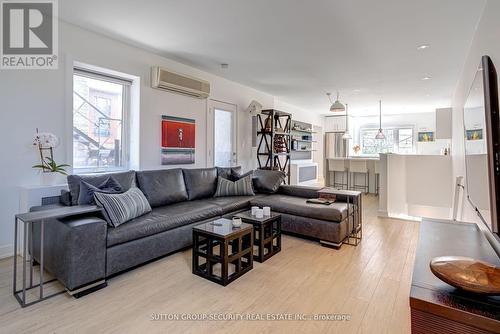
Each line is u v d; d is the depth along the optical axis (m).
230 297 2.06
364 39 3.27
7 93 2.65
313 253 2.94
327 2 2.47
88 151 3.41
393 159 4.66
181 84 4.09
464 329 0.94
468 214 2.95
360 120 9.98
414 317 1.03
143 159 3.77
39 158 2.85
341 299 2.03
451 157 4.44
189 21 2.87
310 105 8.04
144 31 3.13
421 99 6.80
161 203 3.28
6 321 1.74
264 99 6.35
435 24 2.87
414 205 4.74
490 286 0.97
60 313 1.83
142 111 3.74
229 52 3.77
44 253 2.29
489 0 2.21
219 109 5.07
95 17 2.83
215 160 5.04
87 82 3.38
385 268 2.57
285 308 1.92
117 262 2.26
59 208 2.21
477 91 1.78
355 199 3.49
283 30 3.06
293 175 7.55
